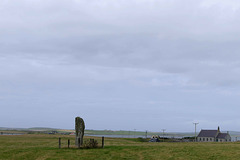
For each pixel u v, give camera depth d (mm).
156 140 129375
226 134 164375
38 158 32844
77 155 34938
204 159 32406
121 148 42781
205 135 167500
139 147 44719
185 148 43250
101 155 35094
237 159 32062
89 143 43688
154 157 33906
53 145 50656
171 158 33156
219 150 40094
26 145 51125
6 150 40125
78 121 45344
